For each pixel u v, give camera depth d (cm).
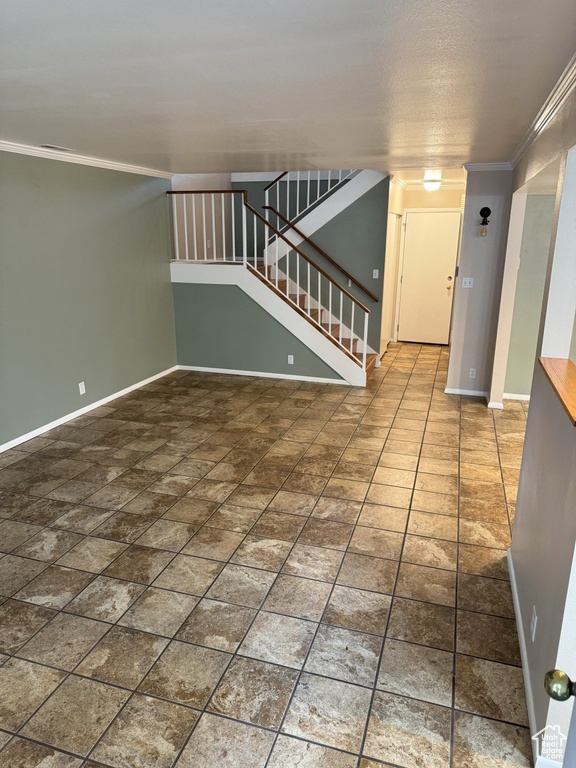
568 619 166
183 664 230
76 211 494
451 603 268
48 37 185
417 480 397
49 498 366
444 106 280
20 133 366
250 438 473
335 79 234
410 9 159
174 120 321
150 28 177
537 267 550
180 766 187
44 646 239
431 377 672
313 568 294
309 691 217
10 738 197
